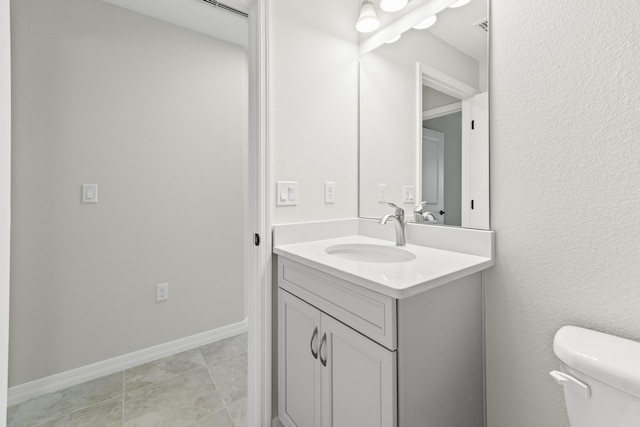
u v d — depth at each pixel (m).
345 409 0.98
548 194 0.96
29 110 1.58
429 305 0.90
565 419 0.93
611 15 0.83
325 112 1.52
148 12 1.90
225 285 2.29
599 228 0.86
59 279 1.67
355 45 1.65
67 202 1.69
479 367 1.10
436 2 1.29
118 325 1.86
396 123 1.46
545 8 0.96
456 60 1.21
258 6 1.29
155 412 1.49
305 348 1.16
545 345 0.97
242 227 2.36
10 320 1.55
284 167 1.37
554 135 0.94
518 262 1.03
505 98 1.06
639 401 0.63
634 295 0.81
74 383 1.71
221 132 2.25
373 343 0.87
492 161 1.10
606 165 0.85
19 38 1.54
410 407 0.86
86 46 1.73
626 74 0.81
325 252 1.21
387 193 1.50
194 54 2.11
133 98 1.88
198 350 2.10
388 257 1.32
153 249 1.97
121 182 1.85
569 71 0.91
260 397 1.33
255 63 1.31
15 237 1.56
